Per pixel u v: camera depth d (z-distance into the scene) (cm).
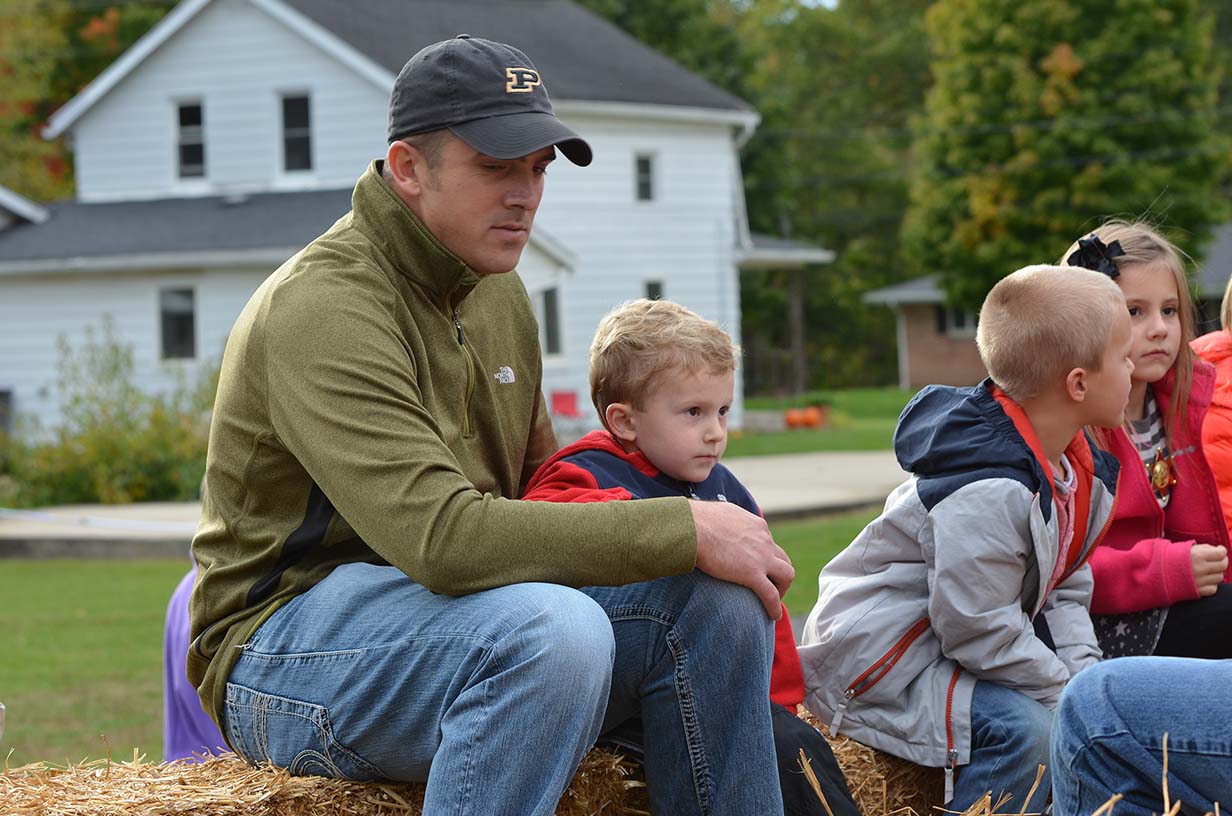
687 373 320
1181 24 3544
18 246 2258
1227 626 367
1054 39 3559
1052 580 343
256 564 293
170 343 2205
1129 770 246
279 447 288
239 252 2102
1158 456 408
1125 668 250
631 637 286
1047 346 329
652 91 2577
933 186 3775
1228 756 237
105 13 3856
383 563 298
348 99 2289
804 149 5216
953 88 3688
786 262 3041
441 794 258
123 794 279
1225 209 3506
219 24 2353
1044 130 3506
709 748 282
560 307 2436
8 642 913
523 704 254
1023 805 320
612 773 296
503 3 2703
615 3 3884
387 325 288
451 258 302
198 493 1872
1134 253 400
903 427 348
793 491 1616
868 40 5506
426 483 268
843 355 5238
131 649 887
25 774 296
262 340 288
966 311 3847
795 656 331
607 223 2509
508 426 336
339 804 282
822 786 302
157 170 2412
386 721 272
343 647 276
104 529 1468
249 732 295
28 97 3494
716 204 2681
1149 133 3475
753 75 4206
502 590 265
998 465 328
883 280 5131
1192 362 407
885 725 338
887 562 346
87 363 2153
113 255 2155
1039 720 323
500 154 289
